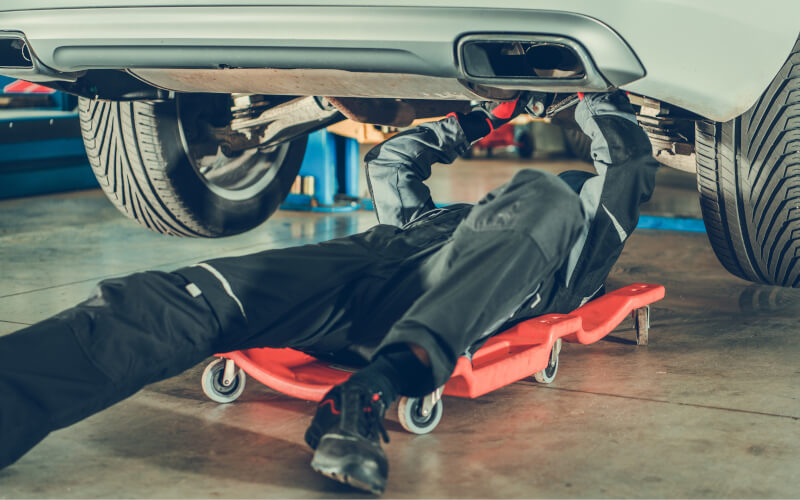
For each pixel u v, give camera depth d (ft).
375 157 7.73
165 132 10.08
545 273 5.47
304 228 15.20
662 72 6.31
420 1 6.12
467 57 6.22
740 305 10.05
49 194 19.76
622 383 7.20
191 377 7.39
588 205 6.63
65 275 11.44
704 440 5.90
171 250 13.24
